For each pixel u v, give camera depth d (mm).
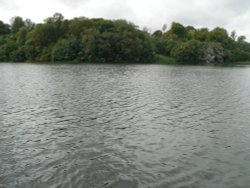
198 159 17578
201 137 21750
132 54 141250
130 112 29031
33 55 143250
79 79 56938
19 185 14148
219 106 32875
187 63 145000
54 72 74000
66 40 140750
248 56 174875
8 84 48312
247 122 26094
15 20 198125
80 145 19531
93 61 135750
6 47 148750
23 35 159625
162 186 14211
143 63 135750
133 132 22562
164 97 37906
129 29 153000
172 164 16781
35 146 19297
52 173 15391
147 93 40781
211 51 153500
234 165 16812
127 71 81000
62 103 32656
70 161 16922
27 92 39906
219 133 22781
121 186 14148
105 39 137875
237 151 18984
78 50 137500
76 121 25406
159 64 130625
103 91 41562
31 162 16766
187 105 33125
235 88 48031
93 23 155000
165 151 18766
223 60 159625
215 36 185375
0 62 135250
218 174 15633
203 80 60156
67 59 137375
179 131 23125
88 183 14367
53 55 136375
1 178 14836
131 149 18969
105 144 19797
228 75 74000
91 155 17844
